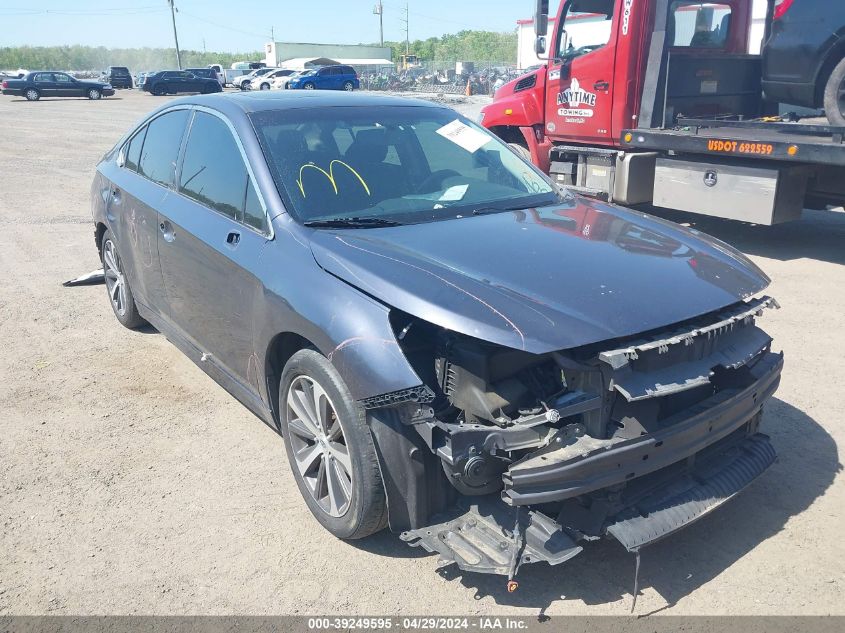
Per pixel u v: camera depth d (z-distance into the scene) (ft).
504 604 9.41
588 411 8.78
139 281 16.60
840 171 25.04
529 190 13.69
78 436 13.75
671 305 9.39
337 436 10.25
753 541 10.55
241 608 9.41
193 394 15.48
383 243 10.59
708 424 9.49
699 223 31.48
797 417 14.05
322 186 11.98
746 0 30.04
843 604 9.31
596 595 9.54
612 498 9.00
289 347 11.37
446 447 8.69
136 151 16.99
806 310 19.85
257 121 12.85
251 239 11.66
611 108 28.71
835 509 11.24
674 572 9.95
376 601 9.50
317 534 10.86
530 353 9.12
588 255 10.47
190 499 11.75
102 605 9.48
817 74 25.00
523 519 9.14
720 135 25.25
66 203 37.09
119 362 17.13
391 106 14.53
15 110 106.63
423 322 9.56
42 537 10.84
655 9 27.12
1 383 16.03
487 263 10.01
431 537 9.36
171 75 156.46
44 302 21.62
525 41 149.28
